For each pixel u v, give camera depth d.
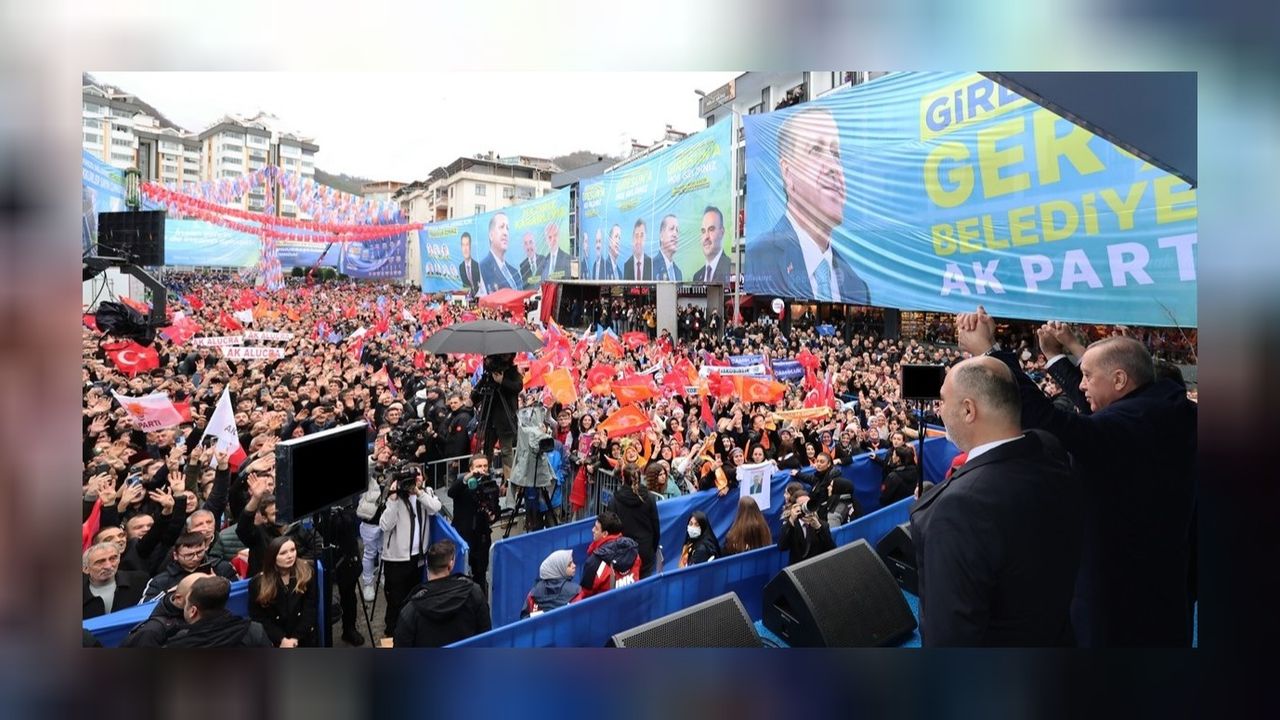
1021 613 3.03
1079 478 3.14
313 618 3.49
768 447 6.15
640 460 5.14
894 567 4.29
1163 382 3.29
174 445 5.32
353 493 3.41
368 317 13.42
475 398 6.50
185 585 3.11
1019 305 5.00
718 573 3.85
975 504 3.06
